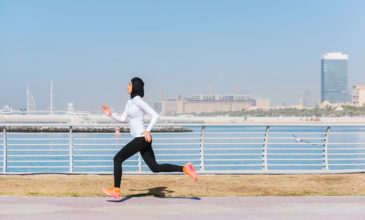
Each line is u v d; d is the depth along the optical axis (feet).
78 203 21.86
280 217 18.89
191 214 19.39
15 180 30.45
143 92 22.80
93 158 87.66
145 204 21.71
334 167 75.72
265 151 37.50
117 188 22.35
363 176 33.42
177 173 34.83
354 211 20.20
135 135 22.30
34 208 20.56
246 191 26.40
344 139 240.94
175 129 258.57
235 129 355.77
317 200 22.93
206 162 86.84
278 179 31.63
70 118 402.52
